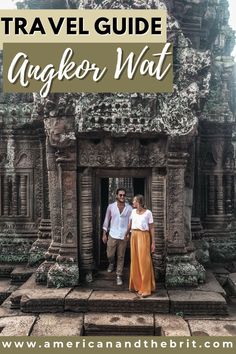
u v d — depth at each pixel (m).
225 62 10.25
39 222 9.05
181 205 6.97
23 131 8.99
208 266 8.45
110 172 7.22
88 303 6.21
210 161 9.23
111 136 6.86
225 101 9.19
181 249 6.96
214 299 6.22
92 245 7.22
